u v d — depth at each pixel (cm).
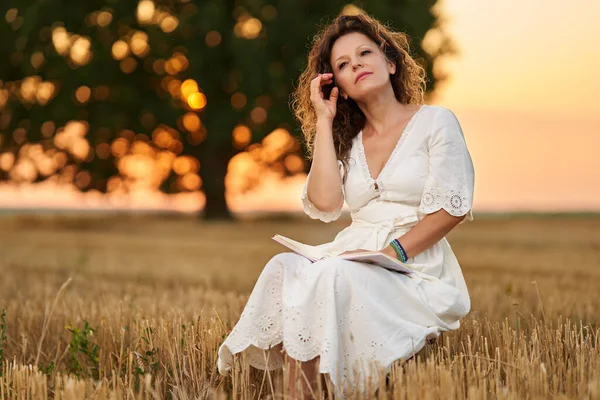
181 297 632
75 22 2036
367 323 309
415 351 314
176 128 2133
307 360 305
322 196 370
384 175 359
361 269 315
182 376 358
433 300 332
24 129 2147
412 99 390
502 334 373
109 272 919
